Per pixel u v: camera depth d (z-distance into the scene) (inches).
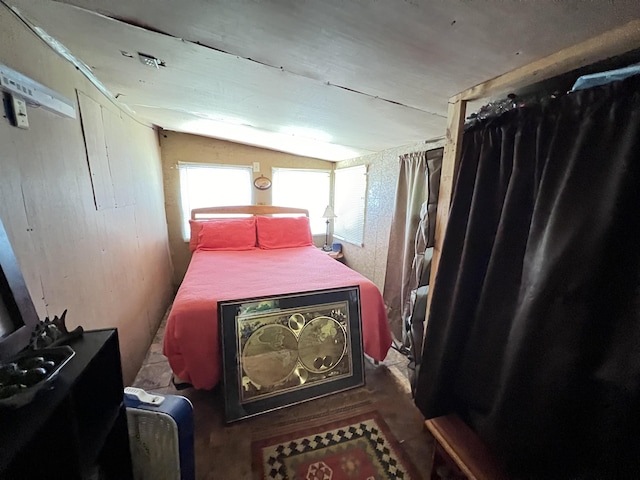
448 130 55.2
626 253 31.1
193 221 132.6
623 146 30.4
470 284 50.4
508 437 40.3
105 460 36.8
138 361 83.4
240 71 56.6
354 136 99.9
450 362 53.1
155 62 55.9
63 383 26.3
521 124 42.4
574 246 33.7
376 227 127.0
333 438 60.9
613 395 31.2
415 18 32.5
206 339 67.9
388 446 59.5
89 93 64.3
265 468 54.0
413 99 58.0
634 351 29.9
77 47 50.2
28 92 41.1
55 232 47.8
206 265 103.9
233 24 39.6
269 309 73.2
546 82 42.6
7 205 37.5
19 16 40.7
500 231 44.3
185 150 137.6
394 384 79.0
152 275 106.6
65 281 49.9
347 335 78.7
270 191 155.6
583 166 33.3
